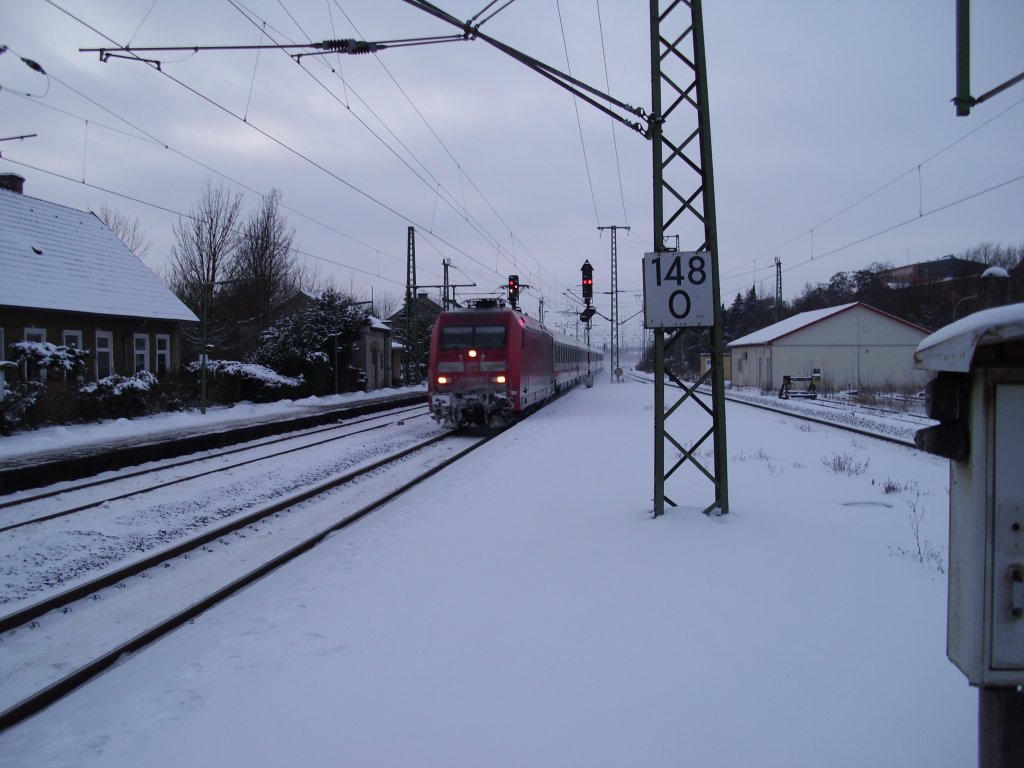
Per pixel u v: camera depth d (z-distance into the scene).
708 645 4.56
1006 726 2.60
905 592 5.49
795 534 7.21
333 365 36.28
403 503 9.87
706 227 8.08
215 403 26.73
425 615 5.27
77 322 24.31
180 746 3.57
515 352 19.50
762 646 4.53
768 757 3.31
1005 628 2.55
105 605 6.34
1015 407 2.52
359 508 9.73
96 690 4.46
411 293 43.97
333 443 18.00
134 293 27.14
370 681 4.20
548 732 3.56
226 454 16.00
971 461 2.59
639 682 4.08
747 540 6.96
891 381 39.84
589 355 49.38
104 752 3.56
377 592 5.86
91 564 7.65
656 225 8.14
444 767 3.28
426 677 4.23
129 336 26.56
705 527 7.46
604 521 7.95
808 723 3.60
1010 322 2.33
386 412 29.41
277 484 12.27
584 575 6.05
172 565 7.47
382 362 45.69
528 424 20.92
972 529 2.56
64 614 6.11
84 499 10.94
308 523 9.24
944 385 2.68
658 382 8.05
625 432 18.16
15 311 21.97
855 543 6.89
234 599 6.02
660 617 5.05
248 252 40.50
